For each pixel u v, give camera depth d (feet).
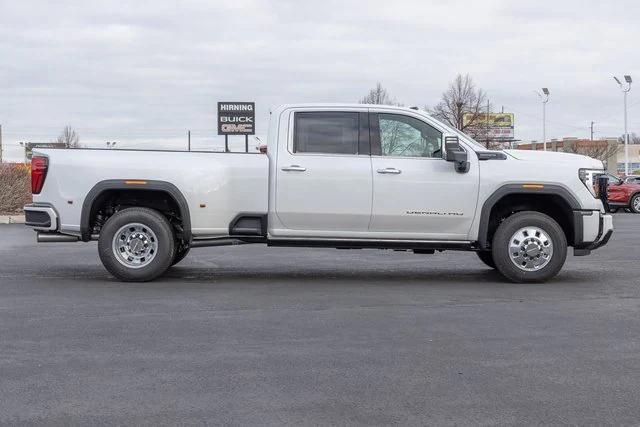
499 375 16.21
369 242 29.27
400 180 28.66
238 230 28.91
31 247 43.55
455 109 167.43
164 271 29.07
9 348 18.33
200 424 13.20
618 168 278.26
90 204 28.48
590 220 29.12
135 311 23.03
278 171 28.63
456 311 23.30
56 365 16.84
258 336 19.74
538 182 28.81
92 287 27.68
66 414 13.67
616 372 16.48
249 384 15.48
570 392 15.05
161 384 15.46
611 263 36.35
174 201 29.12
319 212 28.68
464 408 14.06
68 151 28.86
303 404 14.26
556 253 28.84
